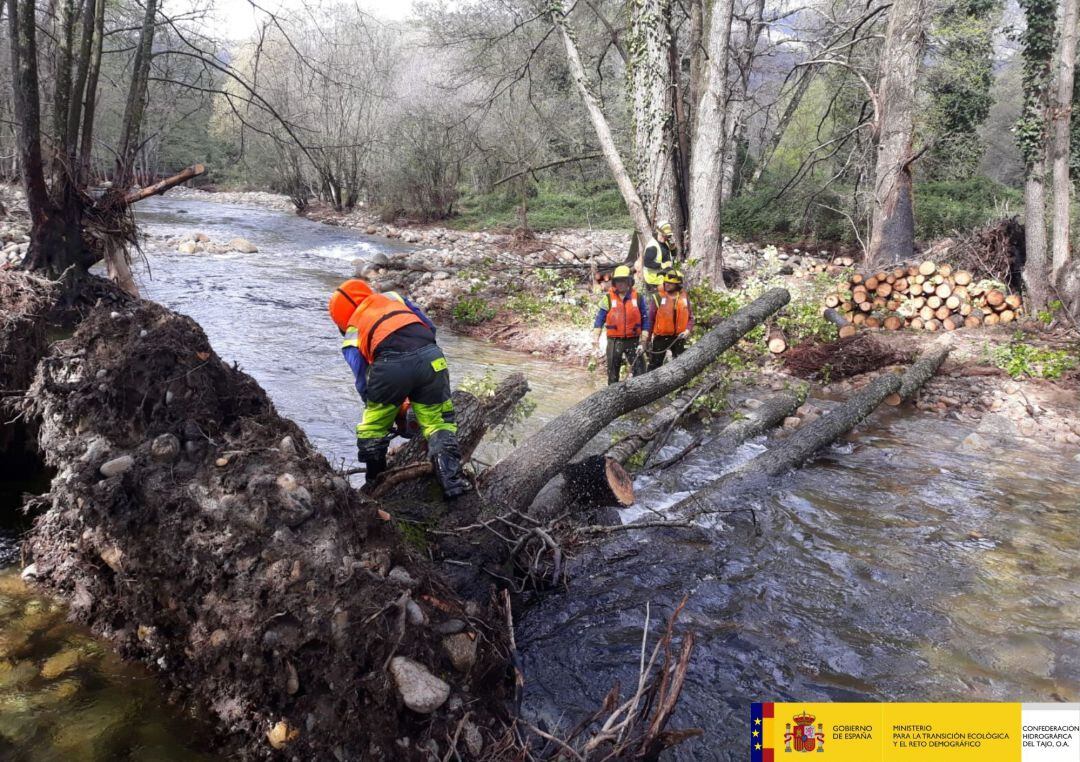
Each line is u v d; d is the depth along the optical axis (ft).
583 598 14.28
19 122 27.35
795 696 11.73
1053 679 12.30
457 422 16.96
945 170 67.21
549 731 10.57
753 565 15.84
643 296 27.07
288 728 9.14
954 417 28.22
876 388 27.25
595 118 48.16
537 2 63.36
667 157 47.93
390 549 10.98
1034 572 15.96
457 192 118.73
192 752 9.30
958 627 13.78
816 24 87.71
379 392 13.78
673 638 13.12
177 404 11.98
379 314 14.08
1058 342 35.37
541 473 16.08
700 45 53.47
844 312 40.19
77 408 12.15
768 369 33.83
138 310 13.73
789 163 108.47
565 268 56.54
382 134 107.96
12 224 52.03
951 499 19.98
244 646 9.50
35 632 11.37
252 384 13.01
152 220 84.38
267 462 11.09
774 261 50.85
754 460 21.39
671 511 18.12
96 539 11.13
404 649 9.70
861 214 66.95
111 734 9.46
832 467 22.24
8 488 15.78
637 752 9.95
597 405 18.28
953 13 57.47
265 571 9.86
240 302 40.42
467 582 13.19
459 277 49.93
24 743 9.18
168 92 41.75
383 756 8.93
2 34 35.50
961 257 43.96
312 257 65.36
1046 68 39.09
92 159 31.78
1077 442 25.40
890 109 53.72
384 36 103.96
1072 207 43.52
